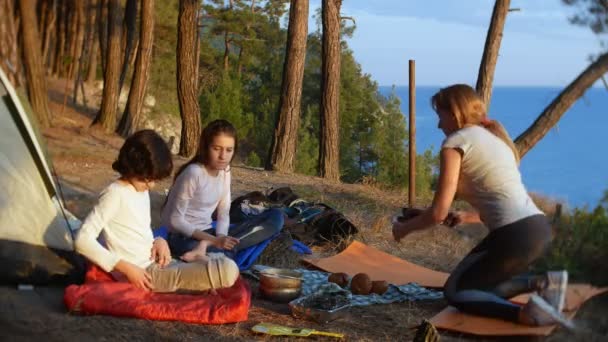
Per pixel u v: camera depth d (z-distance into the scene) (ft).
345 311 12.50
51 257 12.33
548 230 11.58
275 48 123.54
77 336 10.02
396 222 13.20
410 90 24.85
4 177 12.16
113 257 11.59
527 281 11.66
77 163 16.93
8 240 11.97
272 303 13.25
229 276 11.82
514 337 11.22
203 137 14.84
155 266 12.12
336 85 39.09
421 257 18.26
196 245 14.48
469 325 11.77
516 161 12.59
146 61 38.52
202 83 106.42
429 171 60.95
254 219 16.12
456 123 12.69
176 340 10.48
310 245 18.80
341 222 19.34
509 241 11.66
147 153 11.82
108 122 25.26
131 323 10.89
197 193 14.79
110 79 26.40
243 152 87.04
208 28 117.60
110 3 27.20
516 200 11.83
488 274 11.94
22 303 11.12
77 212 15.53
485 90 32.60
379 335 11.78
